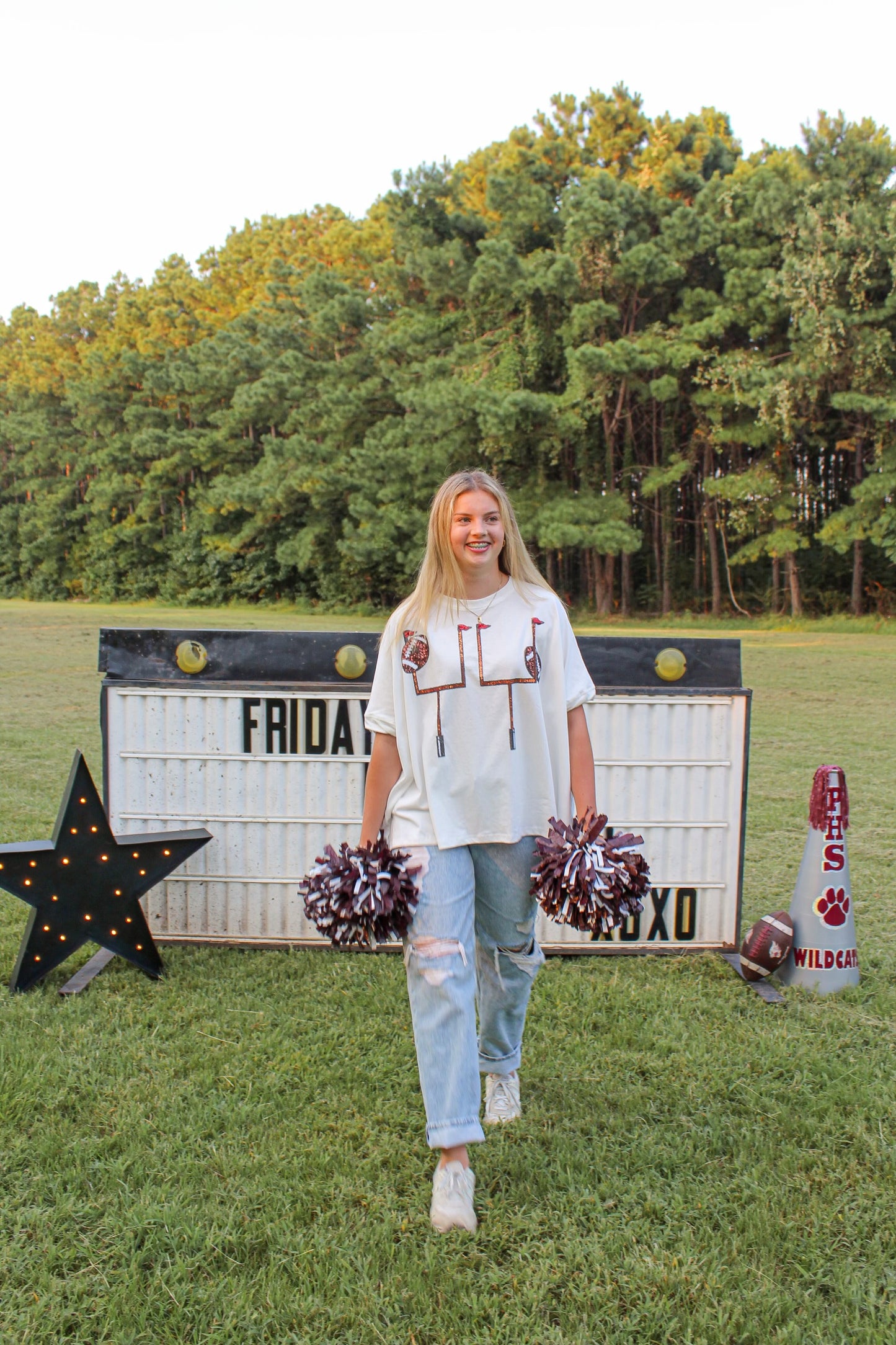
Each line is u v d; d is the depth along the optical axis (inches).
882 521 1082.1
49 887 124.9
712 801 141.9
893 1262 76.0
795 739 317.7
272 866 141.9
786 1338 67.1
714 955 142.8
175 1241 76.2
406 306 1390.3
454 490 83.5
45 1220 78.7
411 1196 83.5
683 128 1288.1
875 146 1053.8
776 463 1182.9
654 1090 101.7
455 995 80.7
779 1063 107.6
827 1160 89.4
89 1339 66.9
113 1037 111.3
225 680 140.3
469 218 1254.3
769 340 1181.1
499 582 86.6
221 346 1705.2
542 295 1171.9
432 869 82.6
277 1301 70.0
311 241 1908.2
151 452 1855.3
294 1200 82.4
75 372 2255.2
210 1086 100.6
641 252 1087.6
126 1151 89.0
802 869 133.0
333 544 1562.5
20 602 1971.0
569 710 87.5
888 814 221.5
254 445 1779.0
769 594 1304.1
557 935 142.1
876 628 1079.6
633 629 1125.7
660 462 1347.2
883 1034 116.4
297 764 140.1
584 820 82.9
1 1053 106.3
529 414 1139.3
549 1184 84.9
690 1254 75.8
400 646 84.2
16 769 257.1
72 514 2123.5
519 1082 101.2
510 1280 73.1
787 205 1068.5
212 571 1769.2
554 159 1252.5
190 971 132.9
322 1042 111.3
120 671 141.0
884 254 1027.3
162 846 129.4
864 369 1042.7
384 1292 71.4
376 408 1435.8
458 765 83.5
